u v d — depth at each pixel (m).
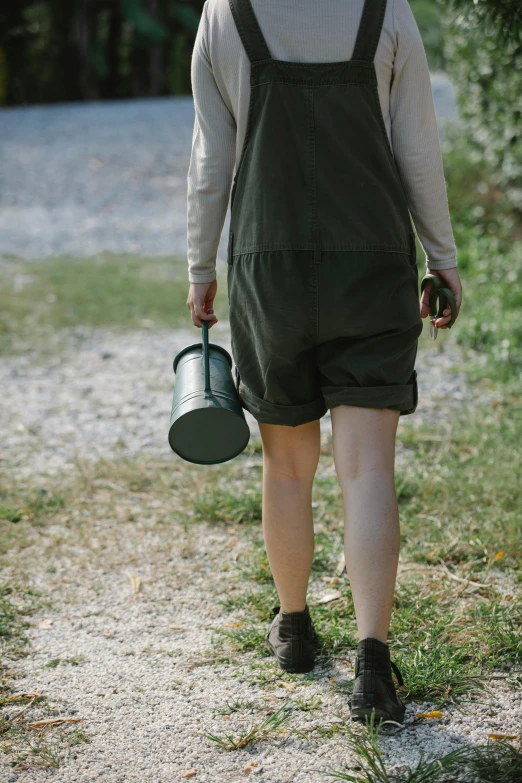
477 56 7.48
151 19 21.67
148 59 22.98
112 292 7.11
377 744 2.01
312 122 1.98
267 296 2.03
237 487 3.71
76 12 22.17
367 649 2.01
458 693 2.21
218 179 2.12
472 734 2.06
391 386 2.03
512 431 4.04
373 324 2.01
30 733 2.14
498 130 8.12
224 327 6.18
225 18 2.04
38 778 1.97
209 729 2.14
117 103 18.44
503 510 3.26
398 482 3.55
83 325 6.29
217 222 2.17
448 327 2.25
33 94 22.20
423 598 2.69
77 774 1.98
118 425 4.52
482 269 7.13
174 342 5.88
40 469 3.99
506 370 5.01
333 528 3.28
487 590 2.76
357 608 2.03
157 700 2.27
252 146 2.04
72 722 2.18
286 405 2.12
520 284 6.72
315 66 1.97
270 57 1.99
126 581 2.97
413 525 3.20
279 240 2.01
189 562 3.08
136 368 5.39
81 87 22.50
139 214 10.49
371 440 2.05
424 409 4.56
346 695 2.24
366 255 1.99
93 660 2.49
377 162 2.01
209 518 3.42
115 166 12.62
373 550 2.01
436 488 3.50
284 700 2.24
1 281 7.53
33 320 6.40
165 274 7.78
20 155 13.29
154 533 3.32
